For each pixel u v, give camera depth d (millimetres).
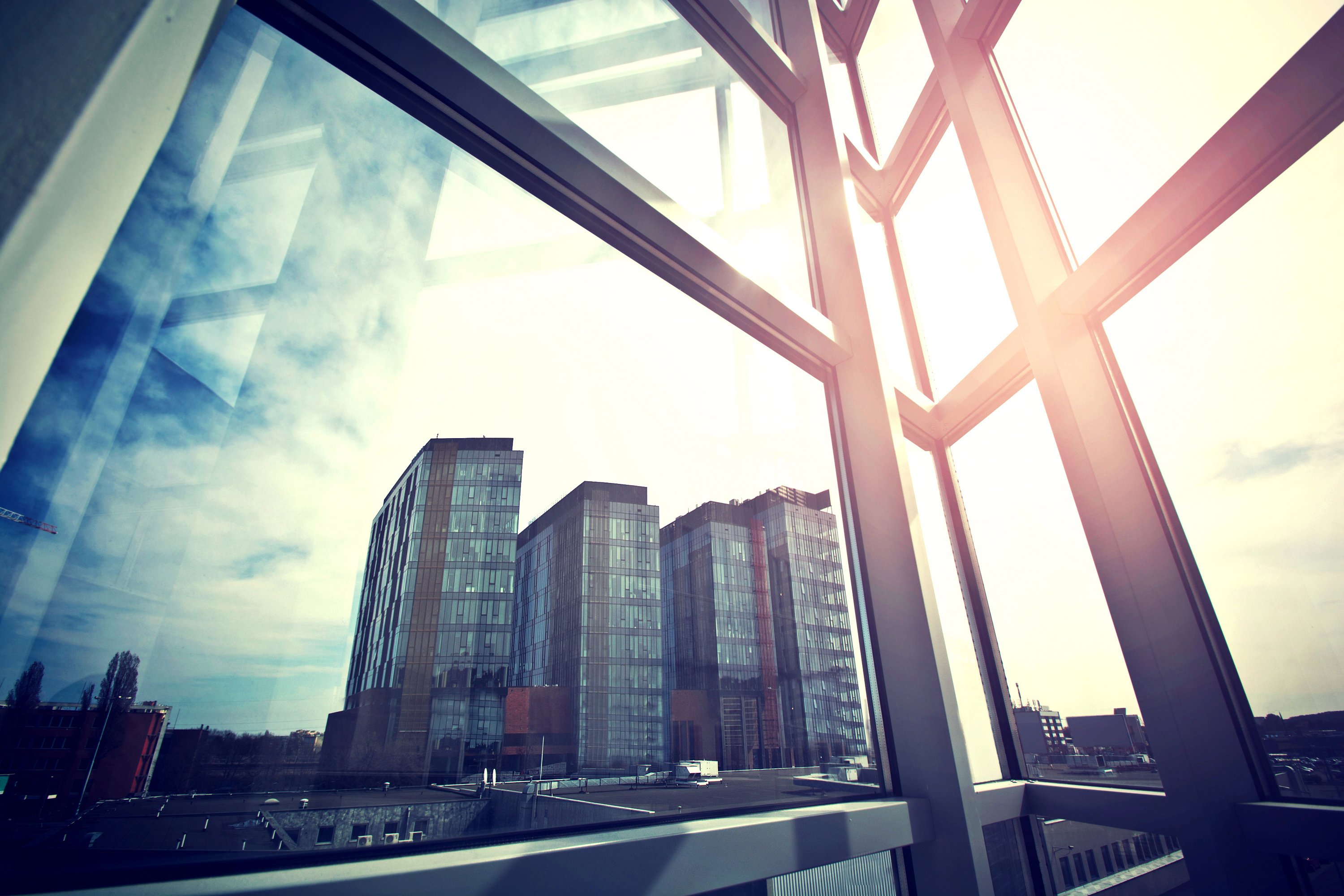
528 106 1323
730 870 1184
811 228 2445
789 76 2531
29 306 478
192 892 689
